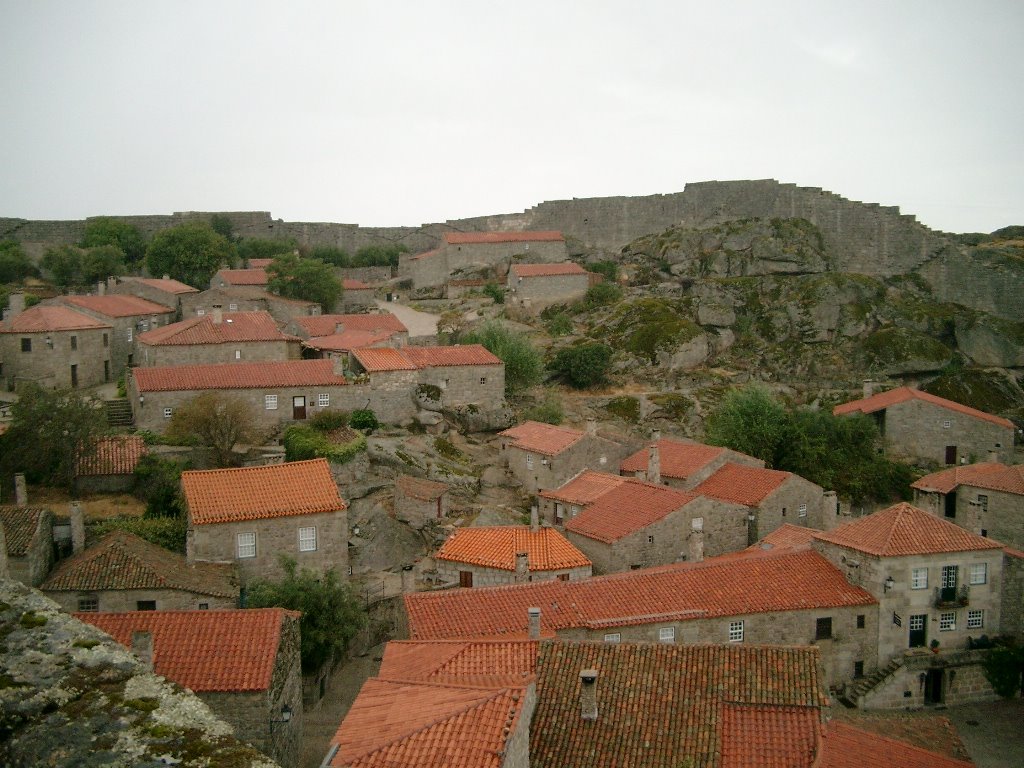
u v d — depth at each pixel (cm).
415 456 7369
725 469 7238
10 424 6250
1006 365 11419
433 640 3819
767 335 11881
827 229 13312
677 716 3291
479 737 2356
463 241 13800
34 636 1122
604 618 4522
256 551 5212
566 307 12431
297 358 8862
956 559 5244
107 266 12562
